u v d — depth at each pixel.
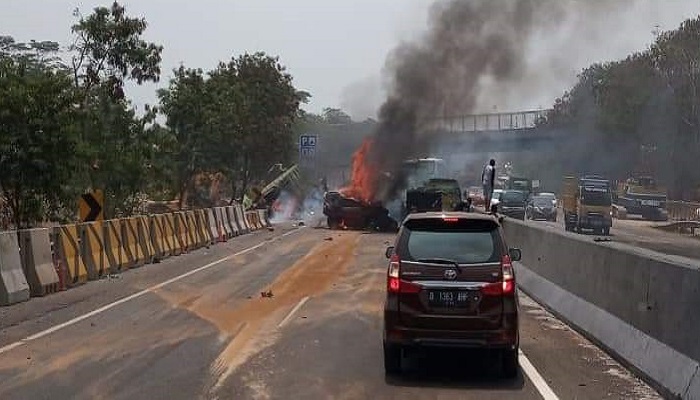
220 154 45.97
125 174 30.55
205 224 32.22
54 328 13.41
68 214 26.64
